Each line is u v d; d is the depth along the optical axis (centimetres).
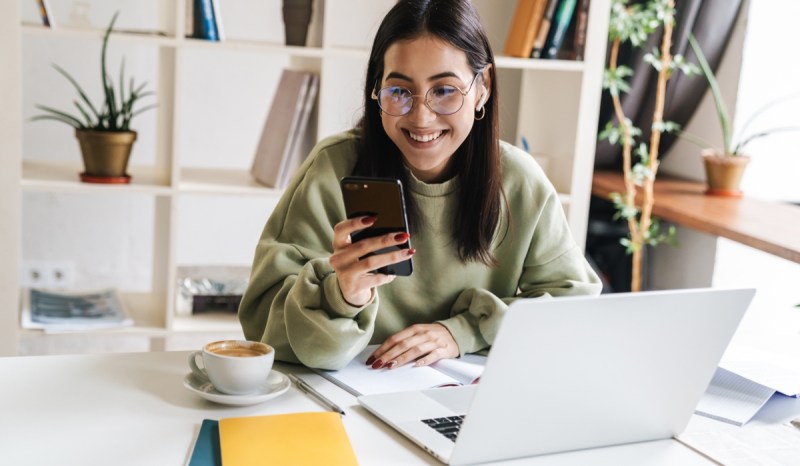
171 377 132
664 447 119
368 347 152
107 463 104
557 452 114
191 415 119
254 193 268
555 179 297
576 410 112
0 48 241
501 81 313
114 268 316
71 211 308
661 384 116
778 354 156
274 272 149
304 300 137
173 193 261
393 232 125
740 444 120
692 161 347
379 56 144
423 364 144
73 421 115
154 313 278
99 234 312
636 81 328
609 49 329
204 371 131
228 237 324
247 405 123
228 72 313
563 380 108
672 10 300
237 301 283
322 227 155
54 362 134
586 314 104
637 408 116
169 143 270
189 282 279
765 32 318
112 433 112
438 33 136
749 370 145
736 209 294
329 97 317
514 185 163
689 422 127
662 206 297
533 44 279
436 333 149
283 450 108
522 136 307
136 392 125
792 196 331
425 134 140
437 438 113
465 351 151
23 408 118
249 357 121
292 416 117
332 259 128
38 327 255
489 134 152
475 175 153
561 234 167
